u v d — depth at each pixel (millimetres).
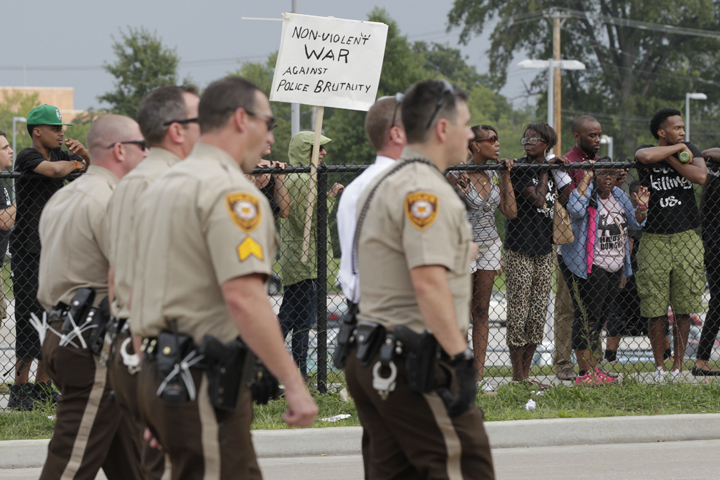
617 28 143250
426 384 8891
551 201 20359
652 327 21234
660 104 138500
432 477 9172
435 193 8984
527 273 20234
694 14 141250
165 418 8438
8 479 15453
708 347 21578
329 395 19797
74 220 11547
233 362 8477
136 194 9828
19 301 18906
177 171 8766
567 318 21781
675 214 20672
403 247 9039
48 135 18891
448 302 8828
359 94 20281
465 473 9148
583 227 20812
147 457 9852
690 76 140250
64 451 11406
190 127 10328
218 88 8844
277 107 132125
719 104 141875
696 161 20188
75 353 11352
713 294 21422
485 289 20328
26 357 19094
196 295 8484
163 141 10258
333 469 16156
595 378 20531
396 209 9109
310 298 20688
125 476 12266
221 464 8523
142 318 8641
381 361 9094
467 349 8906
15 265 18828
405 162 9484
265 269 8273
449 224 8938
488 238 20219
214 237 8273
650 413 18703
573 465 16141
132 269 9047
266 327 8266
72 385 11438
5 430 17625
